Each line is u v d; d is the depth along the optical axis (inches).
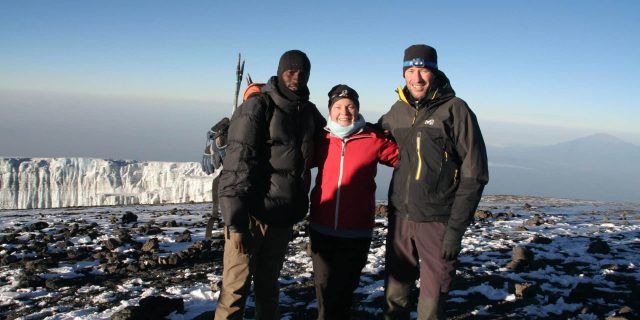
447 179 155.5
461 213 148.1
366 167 165.9
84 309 218.2
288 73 156.7
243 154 151.5
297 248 352.2
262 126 155.2
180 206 810.8
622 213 604.7
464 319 203.9
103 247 351.6
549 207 708.0
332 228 166.7
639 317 198.2
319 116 173.2
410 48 157.9
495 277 263.0
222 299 161.8
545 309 214.1
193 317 207.3
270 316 173.2
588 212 630.5
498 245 356.2
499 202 815.7
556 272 274.8
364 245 169.9
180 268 295.4
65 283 261.7
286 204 158.6
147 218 562.9
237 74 178.2
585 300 224.2
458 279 262.2
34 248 345.4
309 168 166.6
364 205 167.9
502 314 209.3
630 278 260.1
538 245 355.9
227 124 169.8
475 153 149.5
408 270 163.5
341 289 168.7
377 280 264.7
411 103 161.2
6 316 213.2
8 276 276.4
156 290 246.8
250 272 162.1
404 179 160.7
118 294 241.9
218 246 357.4
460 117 152.1
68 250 340.2
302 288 250.1
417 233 158.6
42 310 219.1
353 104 164.9
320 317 172.4
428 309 153.9
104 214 632.4
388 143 168.1
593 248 330.3
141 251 339.9
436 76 160.9
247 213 151.4
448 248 149.2
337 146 166.4
